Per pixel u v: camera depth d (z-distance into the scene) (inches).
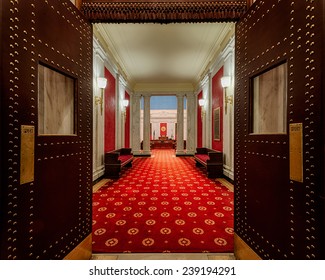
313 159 51.4
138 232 114.0
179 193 188.2
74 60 80.9
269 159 69.8
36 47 60.8
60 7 72.3
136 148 505.4
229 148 238.5
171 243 102.9
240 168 90.6
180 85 494.9
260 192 75.0
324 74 48.4
